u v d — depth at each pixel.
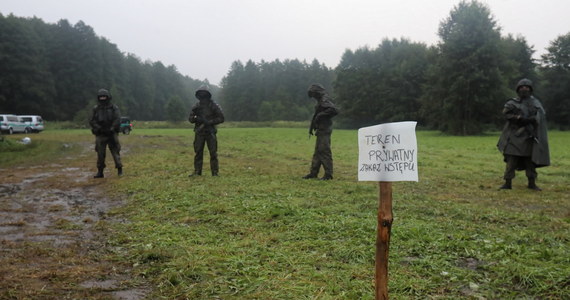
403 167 2.98
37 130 50.59
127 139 34.22
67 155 20.28
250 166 14.20
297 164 14.97
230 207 7.17
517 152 9.51
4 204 8.30
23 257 4.89
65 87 96.12
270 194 8.46
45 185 10.73
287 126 84.06
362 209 7.13
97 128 11.72
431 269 4.32
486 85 47.03
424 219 6.57
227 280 4.03
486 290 3.82
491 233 5.72
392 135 3.04
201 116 11.30
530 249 4.99
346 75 81.56
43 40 96.81
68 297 3.75
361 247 4.89
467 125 49.06
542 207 7.75
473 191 9.38
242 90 141.75
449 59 49.31
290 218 6.41
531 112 9.44
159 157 17.78
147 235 5.77
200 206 7.39
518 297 3.71
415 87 73.00
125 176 11.83
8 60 81.88
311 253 4.81
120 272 4.41
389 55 87.25
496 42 47.97
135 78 128.75
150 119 133.12
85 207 7.97
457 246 5.03
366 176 3.22
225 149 22.78
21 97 84.50
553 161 16.70
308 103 140.62
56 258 4.86
